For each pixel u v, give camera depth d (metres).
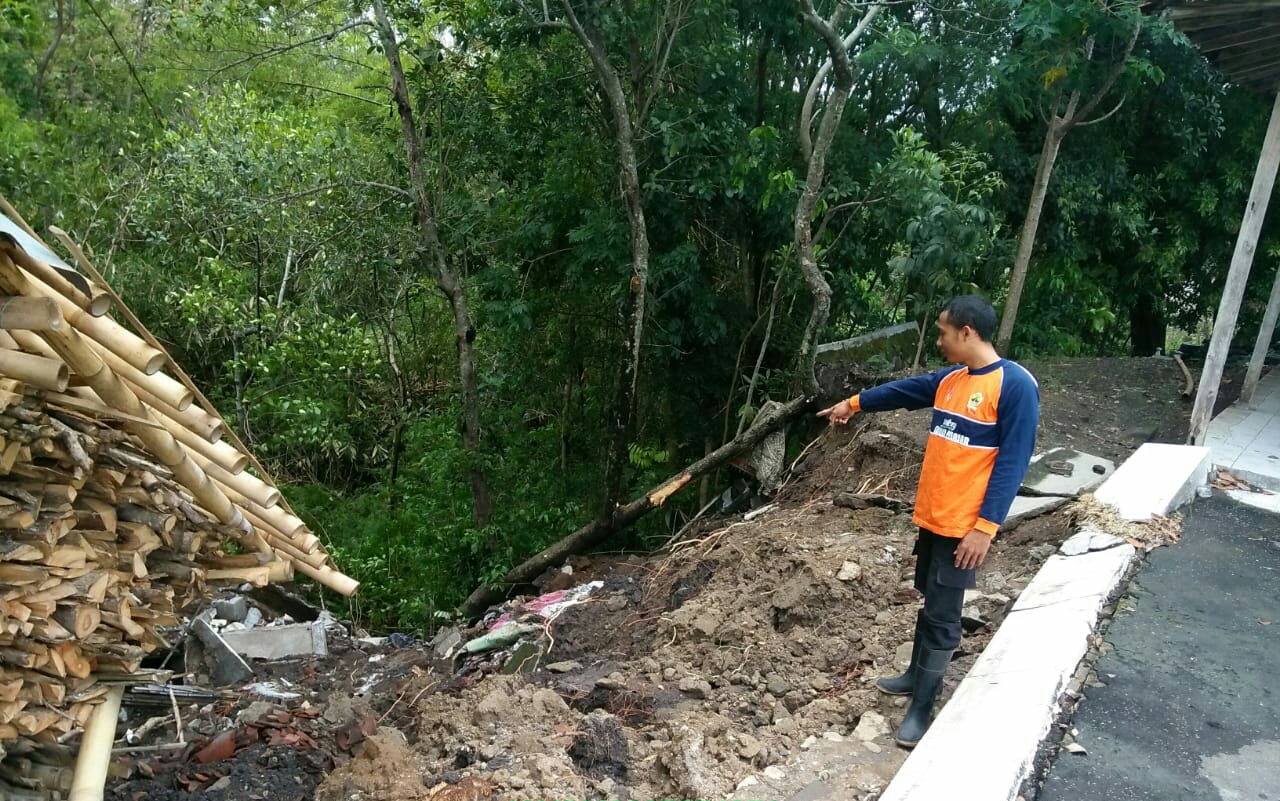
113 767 4.34
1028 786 3.00
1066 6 8.13
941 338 3.34
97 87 12.38
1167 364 9.59
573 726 3.96
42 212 10.33
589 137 9.62
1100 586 4.23
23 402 2.96
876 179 8.90
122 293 10.38
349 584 4.86
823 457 7.87
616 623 6.14
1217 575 4.47
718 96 9.27
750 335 10.66
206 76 11.65
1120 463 6.56
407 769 3.79
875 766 3.25
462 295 9.29
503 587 8.78
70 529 3.23
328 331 10.05
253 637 7.33
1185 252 11.58
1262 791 2.95
